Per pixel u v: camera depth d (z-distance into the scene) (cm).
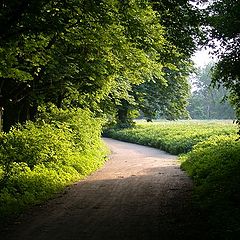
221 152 1889
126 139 4762
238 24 1197
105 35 1395
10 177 1387
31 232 897
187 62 1834
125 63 1828
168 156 3084
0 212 1052
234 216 886
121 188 1551
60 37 1479
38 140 1847
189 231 883
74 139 2459
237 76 1348
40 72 1861
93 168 2202
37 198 1295
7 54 1341
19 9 1053
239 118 1562
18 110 2198
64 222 994
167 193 1414
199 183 1510
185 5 1213
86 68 1886
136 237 851
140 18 1298
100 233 886
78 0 1151
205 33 1282
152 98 4794
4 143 1775
